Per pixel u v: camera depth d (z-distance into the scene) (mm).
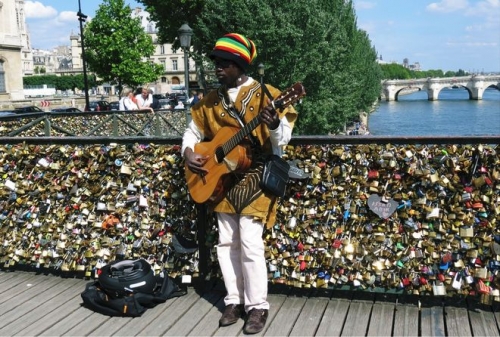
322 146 4004
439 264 3826
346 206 3982
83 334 3775
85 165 4695
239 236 3885
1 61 55188
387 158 3844
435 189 3809
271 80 23141
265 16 22250
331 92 24594
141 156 4516
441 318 3744
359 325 3719
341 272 4020
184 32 16531
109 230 4625
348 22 33719
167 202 4457
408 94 183500
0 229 4996
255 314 3729
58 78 95312
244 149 3586
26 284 4754
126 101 15883
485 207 3730
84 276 4871
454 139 3684
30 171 4898
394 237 3912
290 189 4102
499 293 3688
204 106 3816
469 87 125625
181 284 4504
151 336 3713
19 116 10656
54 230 4832
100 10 38281
